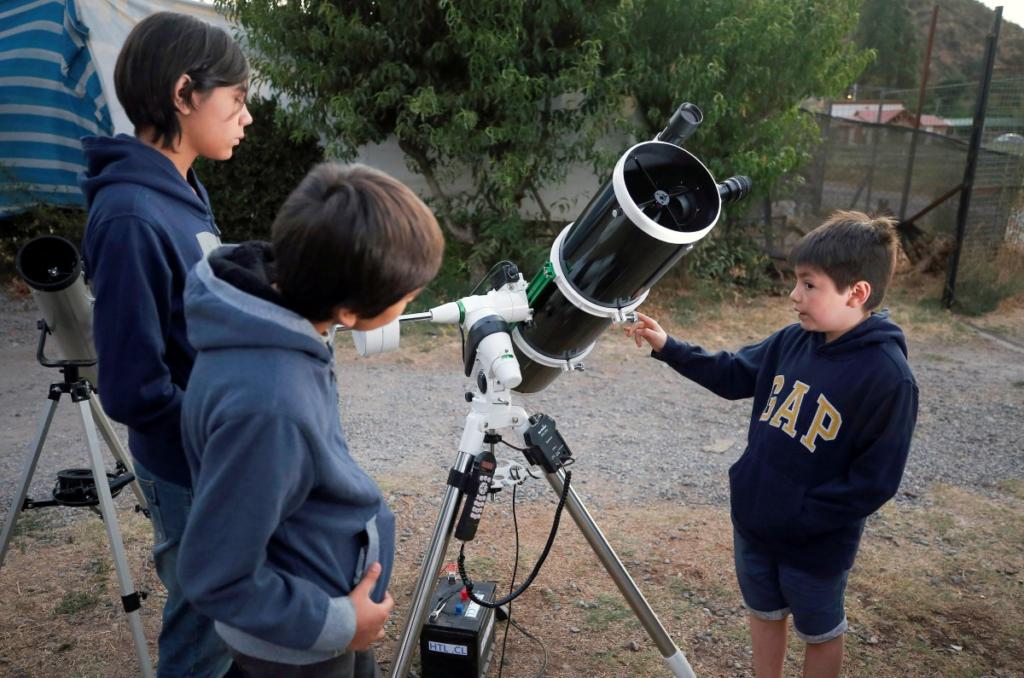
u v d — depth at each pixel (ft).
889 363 5.54
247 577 3.51
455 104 20.71
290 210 3.49
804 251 5.82
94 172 5.43
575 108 22.91
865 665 7.73
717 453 13.46
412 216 3.56
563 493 6.13
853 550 5.99
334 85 21.54
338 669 4.40
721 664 7.77
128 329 4.94
